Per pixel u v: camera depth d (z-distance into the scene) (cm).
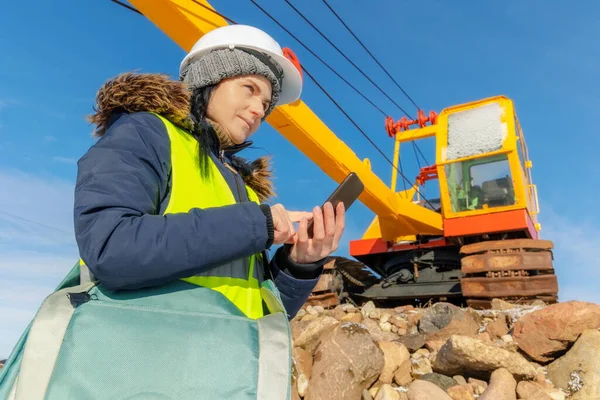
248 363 105
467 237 902
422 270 972
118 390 95
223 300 114
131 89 125
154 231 100
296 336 464
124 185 106
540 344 389
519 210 830
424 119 1011
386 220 923
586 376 354
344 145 741
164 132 123
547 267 783
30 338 98
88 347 98
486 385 351
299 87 189
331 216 134
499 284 780
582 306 387
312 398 327
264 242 110
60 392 93
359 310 629
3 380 101
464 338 355
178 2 488
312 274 148
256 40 152
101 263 97
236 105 146
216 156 145
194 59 158
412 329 538
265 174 184
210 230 104
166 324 104
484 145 863
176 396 97
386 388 335
